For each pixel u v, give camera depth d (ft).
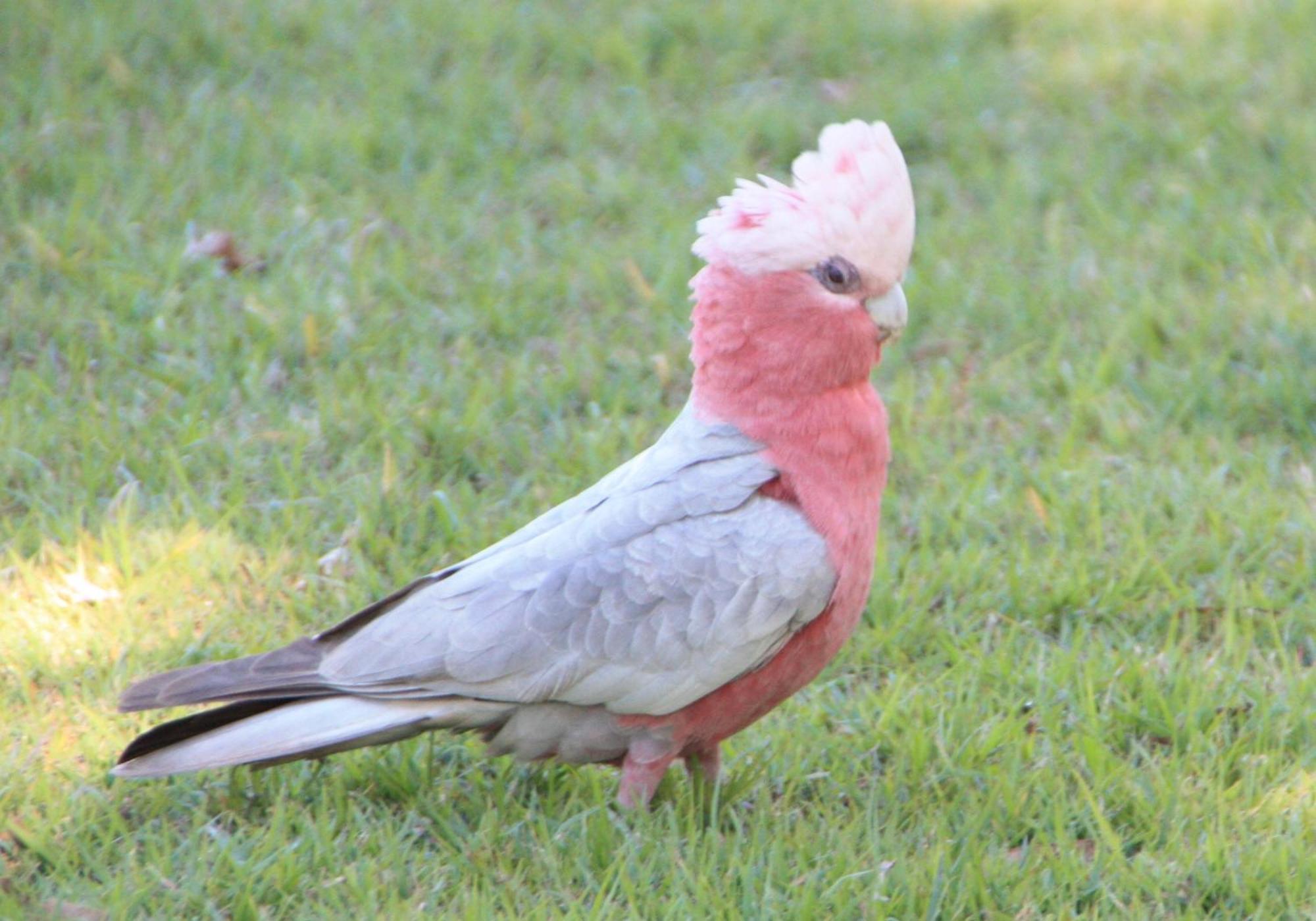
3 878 24.06
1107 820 25.71
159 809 25.96
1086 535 33.96
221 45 52.85
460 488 35.01
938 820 25.71
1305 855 24.45
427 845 25.31
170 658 29.73
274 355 38.96
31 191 44.98
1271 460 36.11
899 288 24.93
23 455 34.55
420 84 52.16
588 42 55.83
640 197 47.06
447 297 41.93
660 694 24.31
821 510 24.64
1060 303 42.14
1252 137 50.14
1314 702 28.71
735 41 56.75
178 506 33.86
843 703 29.19
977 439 37.52
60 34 51.93
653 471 25.12
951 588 32.40
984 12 59.77
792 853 24.98
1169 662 29.94
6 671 29.22
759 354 24.49
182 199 44.68
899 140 51.13
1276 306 41.29
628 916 23.13
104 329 38.73
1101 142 50.70
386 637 24.40
